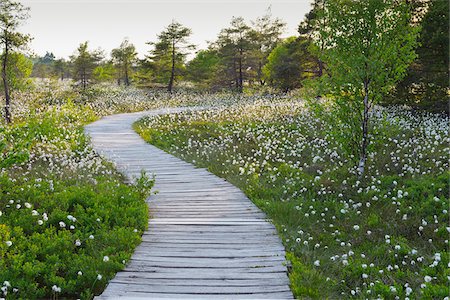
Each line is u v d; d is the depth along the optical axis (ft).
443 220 28.68
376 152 45.01
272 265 20.94
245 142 57.52
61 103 115.44
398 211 29.40
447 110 74.69
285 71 133.49
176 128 71.15
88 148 50.93
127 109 115.85
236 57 178.81
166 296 17.88
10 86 99.04
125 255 21.44
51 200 28.48
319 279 19.84
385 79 38.81
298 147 51.60
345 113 39.78
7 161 33.24
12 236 23.30
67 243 22.57
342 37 38.91
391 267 21.84
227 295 18.03
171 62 177.78
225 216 29.01
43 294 18.56
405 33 38.55
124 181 38.34
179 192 35.17
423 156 45.39
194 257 21.90
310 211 30.78
